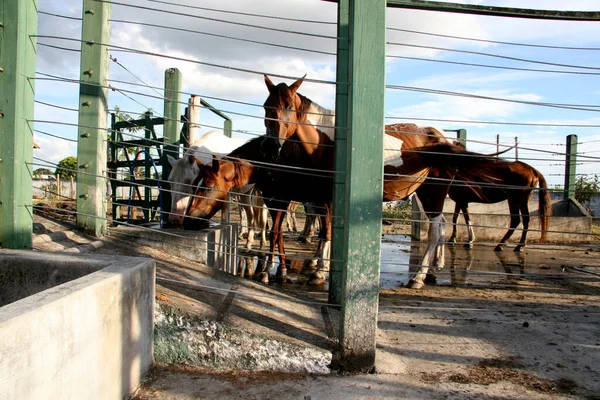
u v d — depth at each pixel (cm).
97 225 359
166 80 643
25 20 259
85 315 161
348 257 235
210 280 331
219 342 241
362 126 235
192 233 383
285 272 509
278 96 450
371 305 237
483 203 911
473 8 328
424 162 497
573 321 347
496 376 238
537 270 612
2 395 117
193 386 215
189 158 555
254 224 689
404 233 1151
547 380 235
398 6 333
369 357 237
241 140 716
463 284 509
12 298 227
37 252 240
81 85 350
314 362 237
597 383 232
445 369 246
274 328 260
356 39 234
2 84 254
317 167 486
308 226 845
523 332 316
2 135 256
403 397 209
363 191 236
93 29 350
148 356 229
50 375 139
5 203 257
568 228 967
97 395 172
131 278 203
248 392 210
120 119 658
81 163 355
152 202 632
